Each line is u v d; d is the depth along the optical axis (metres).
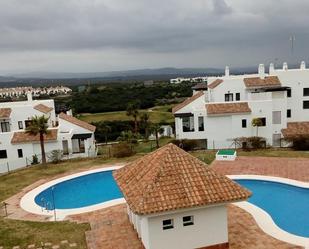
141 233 18.64
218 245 17.92
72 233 20.62
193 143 43.47
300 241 18.53
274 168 33.00
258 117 44.09
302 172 31.20
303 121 49.00
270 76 50.09
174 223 17.12
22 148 42.91
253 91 47.16
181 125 45.69
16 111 49.97
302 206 25.11
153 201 16.42
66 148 44.34
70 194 31.66
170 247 17.25
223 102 46.34
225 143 44.75
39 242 19.58
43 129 38.44
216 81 53.56
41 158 42.66
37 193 30.02
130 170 20.55
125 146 42.69
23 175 36.19
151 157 20.03
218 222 17.73
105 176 36.09
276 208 24.91
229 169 33.53
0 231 21.33
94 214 23.88
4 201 28.22
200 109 44.97
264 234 19.48
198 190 17.22
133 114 70.38
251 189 28.75
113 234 20.20
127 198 17.56
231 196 17.16
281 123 45.12
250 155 38.78
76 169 37.34
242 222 21.16
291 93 49.16
